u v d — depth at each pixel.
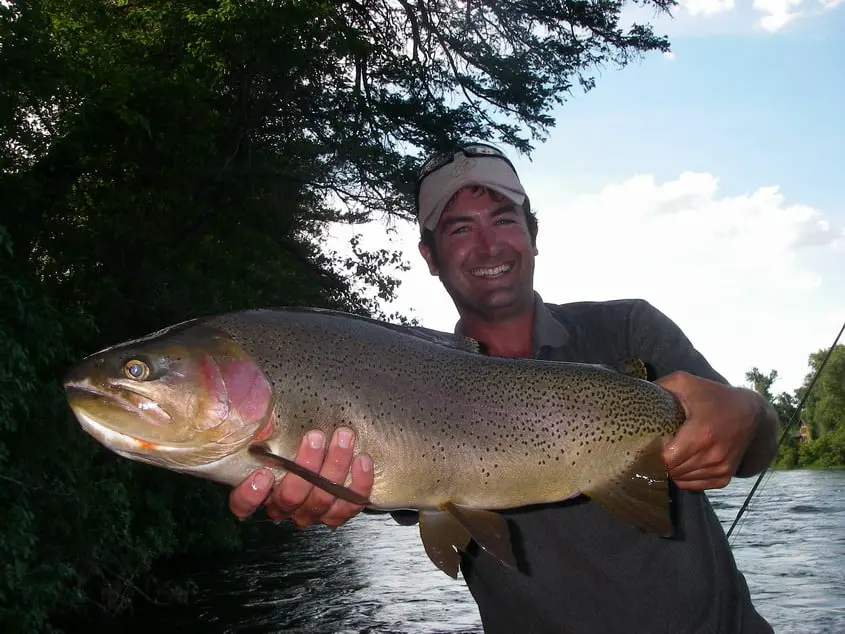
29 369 2.61
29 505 2.72
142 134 4.11
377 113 5.62
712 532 0.96
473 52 5.91
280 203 5.74
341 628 3.29
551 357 1.01
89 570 3.26
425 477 0.87
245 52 4.76
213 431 0.84
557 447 0.90
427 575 4.45
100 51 4.45
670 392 0.87
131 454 0.84
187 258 4.79
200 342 0.86
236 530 5.15
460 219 1.06
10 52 3.68
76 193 4.33
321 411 0.85
